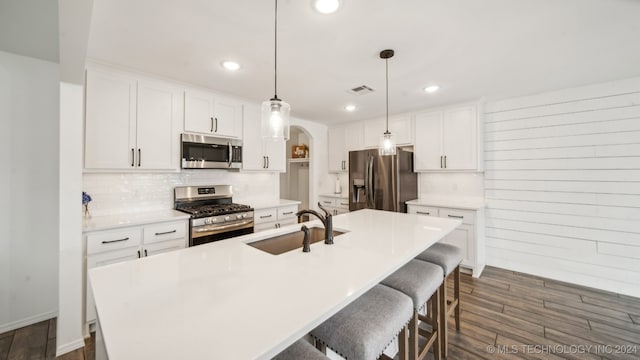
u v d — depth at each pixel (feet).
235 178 11.69
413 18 5.31
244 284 3.38
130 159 8.01
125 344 2.20
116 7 4.90
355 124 15.07
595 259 9.32
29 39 6.48
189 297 3.04
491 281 9.89
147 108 8.34
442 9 5.03
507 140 10.96
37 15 5.64
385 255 4.51
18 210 7.12
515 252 10.87
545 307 8.04
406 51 6.70
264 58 7.06
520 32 5.83
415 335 4.72
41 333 6.86
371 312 3.82
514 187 10.85
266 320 2.58
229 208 9.73
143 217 8.09
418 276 5.14
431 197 13.15
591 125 9.32
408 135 12.91
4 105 6.95
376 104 11.59
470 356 6.00
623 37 6.04
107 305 2.85
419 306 4.66
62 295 6.11
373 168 12.42
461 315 7.64
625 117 8.78
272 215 11.33
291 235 6.35
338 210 15.08
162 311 2.74
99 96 7.47
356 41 6.20
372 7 4.96
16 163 7.09
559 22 5.44
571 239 9.74
